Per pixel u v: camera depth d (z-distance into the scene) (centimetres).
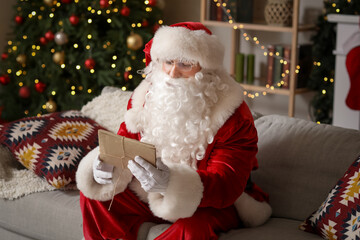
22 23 427
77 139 238
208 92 180
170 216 167
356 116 357
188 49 176
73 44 418
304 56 390
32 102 431
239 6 407
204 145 182
